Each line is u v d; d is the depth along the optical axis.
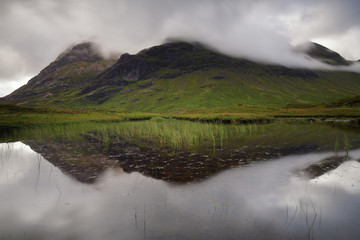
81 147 21.33
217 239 6.42
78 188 10.48
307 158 15.73
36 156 17.44
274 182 10.85
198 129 35.34
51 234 6.84
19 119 50.09
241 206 8.41
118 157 16.78
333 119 60.62
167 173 12.56
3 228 7.19
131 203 8.80
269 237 6.48
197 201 8.89
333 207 8.20
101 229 7.03
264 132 32.41
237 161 15.05
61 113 77.81
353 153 17.20
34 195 9.69
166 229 6.96
